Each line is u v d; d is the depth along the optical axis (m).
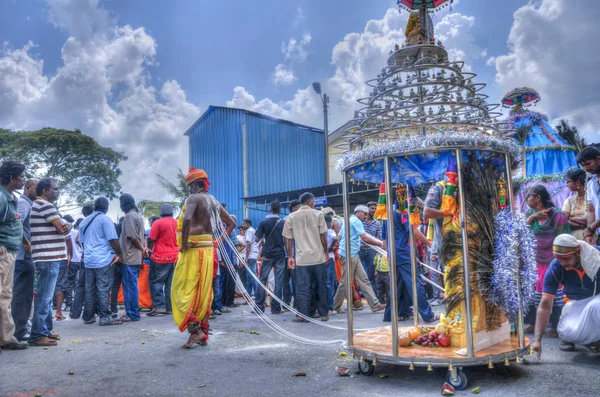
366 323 6.37
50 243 5.23
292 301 8.89
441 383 3.37
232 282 8.64
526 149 6.93
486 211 3.56
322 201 15.52
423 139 3.35
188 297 4.86
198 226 4.95
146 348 4.89
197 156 24.94
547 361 3.87
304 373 3.70
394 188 5.75
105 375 3.84
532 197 4.95
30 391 3.44
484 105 3.62
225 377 3.72
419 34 3.81
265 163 22.80
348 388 3.33
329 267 7.78
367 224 8.62
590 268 3.82
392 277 3.42
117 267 7.27
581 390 3.12
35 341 5.07
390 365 3.90
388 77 3.66
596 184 4.87
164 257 7.51
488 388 3.21
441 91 3.49
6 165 4.66
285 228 6.85
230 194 22.72
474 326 3.51
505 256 3.44
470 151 3.59
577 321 4.01
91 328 6.29
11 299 4.86
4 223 4.59
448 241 3.68
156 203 24.44
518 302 3.46
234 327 6.16
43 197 5.35
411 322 6.21
